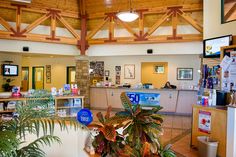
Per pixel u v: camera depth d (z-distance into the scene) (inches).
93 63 470.3
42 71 507.5
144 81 448.8
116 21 332.2
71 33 341.4
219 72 197.6
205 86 223.0
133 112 84.6
